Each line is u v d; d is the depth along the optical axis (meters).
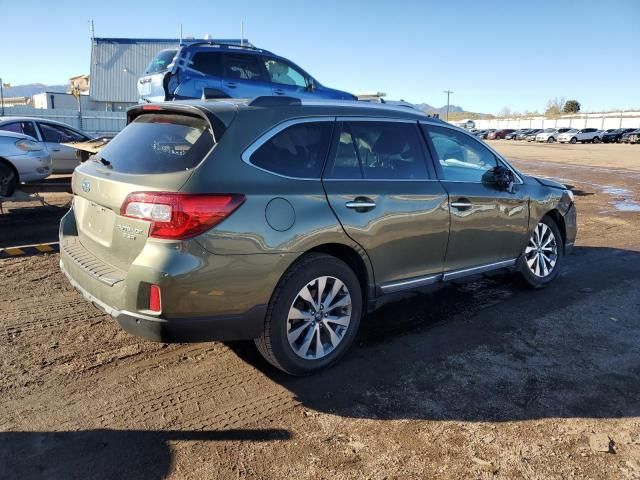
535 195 5.29
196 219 3.01
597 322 4.78
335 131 3.80
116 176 3.34
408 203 4.01
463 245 4.54
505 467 2.81
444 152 4.53
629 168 21.31
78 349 3.97
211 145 3.23
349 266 3.87
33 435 2.95
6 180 8.62
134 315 3.07
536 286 5.57
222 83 9.97
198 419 3.15
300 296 3.49
